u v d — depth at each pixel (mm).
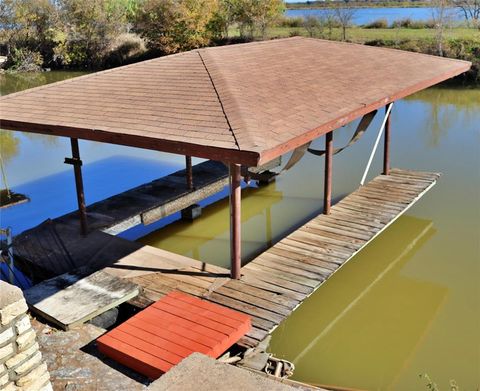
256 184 10414
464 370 5281
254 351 4707
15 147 14250
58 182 11188
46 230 7430
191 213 8836
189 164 8836
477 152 11820
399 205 8008
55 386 4117
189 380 1865
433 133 13477
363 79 7574
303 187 10133
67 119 5977
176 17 27062
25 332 3049
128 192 8891
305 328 6074
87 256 6594
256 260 6309
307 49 9016
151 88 6555
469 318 6199
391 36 23781
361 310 6422
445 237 8039
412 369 5320
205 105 5676
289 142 4859
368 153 12086
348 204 8125
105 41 28719
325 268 6066
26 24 29109
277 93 6297
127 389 4090
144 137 5062
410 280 7000
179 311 5008
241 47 8328
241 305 5309
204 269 6113
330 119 5641
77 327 4879
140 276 5977
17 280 6723
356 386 5094
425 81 8031
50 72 28625
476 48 20312
